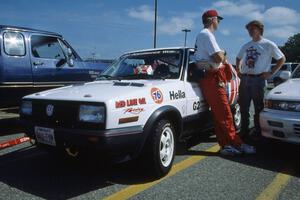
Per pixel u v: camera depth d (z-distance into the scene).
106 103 3.60
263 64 5.65
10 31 6.39
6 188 3.91
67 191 3.82
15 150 5.45
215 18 5.08
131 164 4.71
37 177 4.27
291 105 4.65
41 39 6.94
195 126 5.07
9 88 6.30
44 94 4.29
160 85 4.39
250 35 5.72
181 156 5.11
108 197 3.65
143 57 5.36
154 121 4.00
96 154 3.73
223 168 4.55
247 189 3.85
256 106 5.82
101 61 8.48
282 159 4.97
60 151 4.19
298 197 3.65
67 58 7.41
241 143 5.14
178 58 5.07
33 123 4.12
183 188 3.88
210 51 4.84
